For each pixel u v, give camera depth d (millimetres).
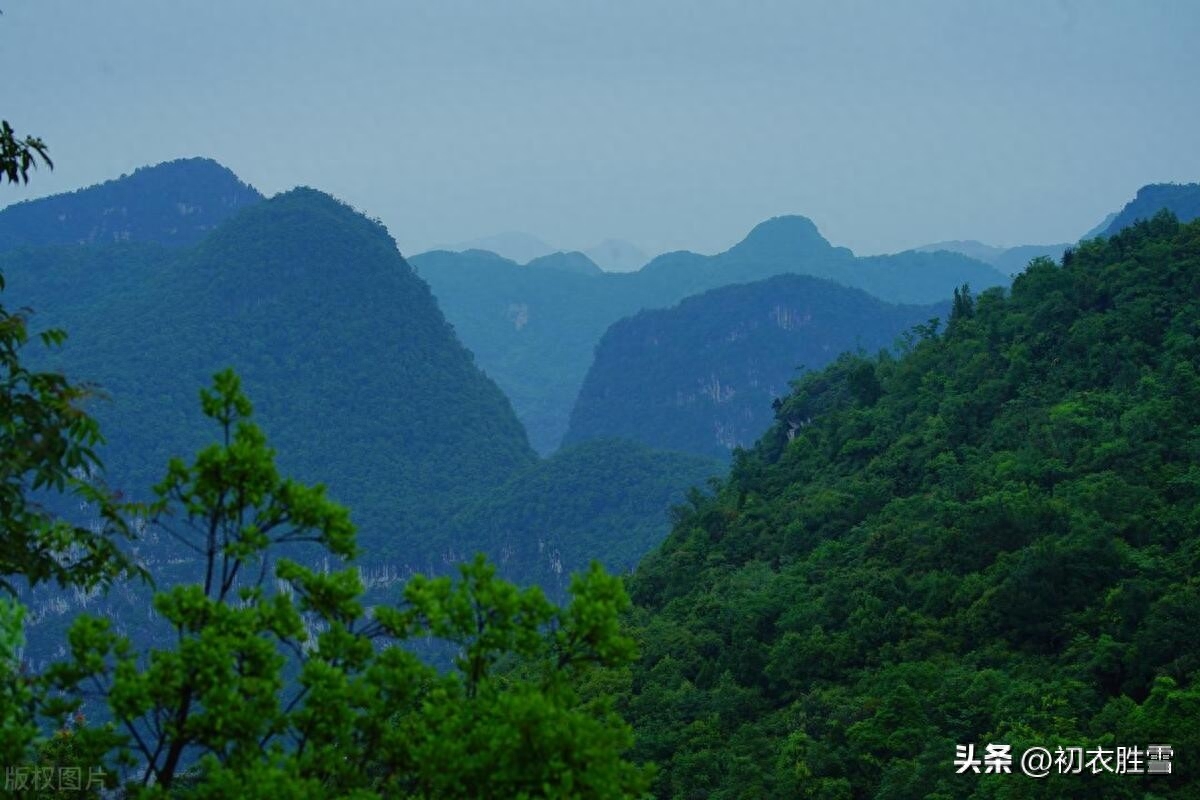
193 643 12953
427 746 13375
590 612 14570
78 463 14945
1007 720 47750
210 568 14078
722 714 61094
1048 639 54844
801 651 61719
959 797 45062
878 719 51406
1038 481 67375
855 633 61281
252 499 13961
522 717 12984
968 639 57531
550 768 12930
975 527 63625
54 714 13531
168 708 13227
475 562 15047
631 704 64938
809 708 57031
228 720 12875
